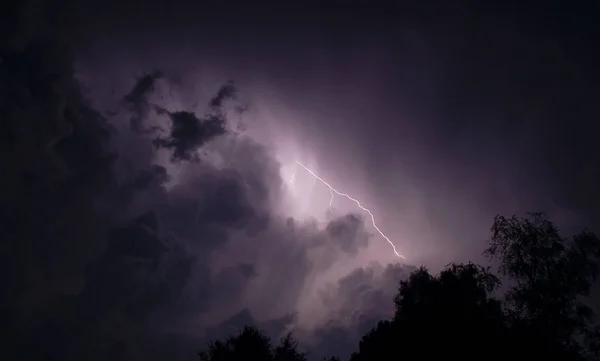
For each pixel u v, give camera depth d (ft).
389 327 92.43
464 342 81.20
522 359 77.82
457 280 88.07
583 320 84.33
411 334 86.33
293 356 100.73
